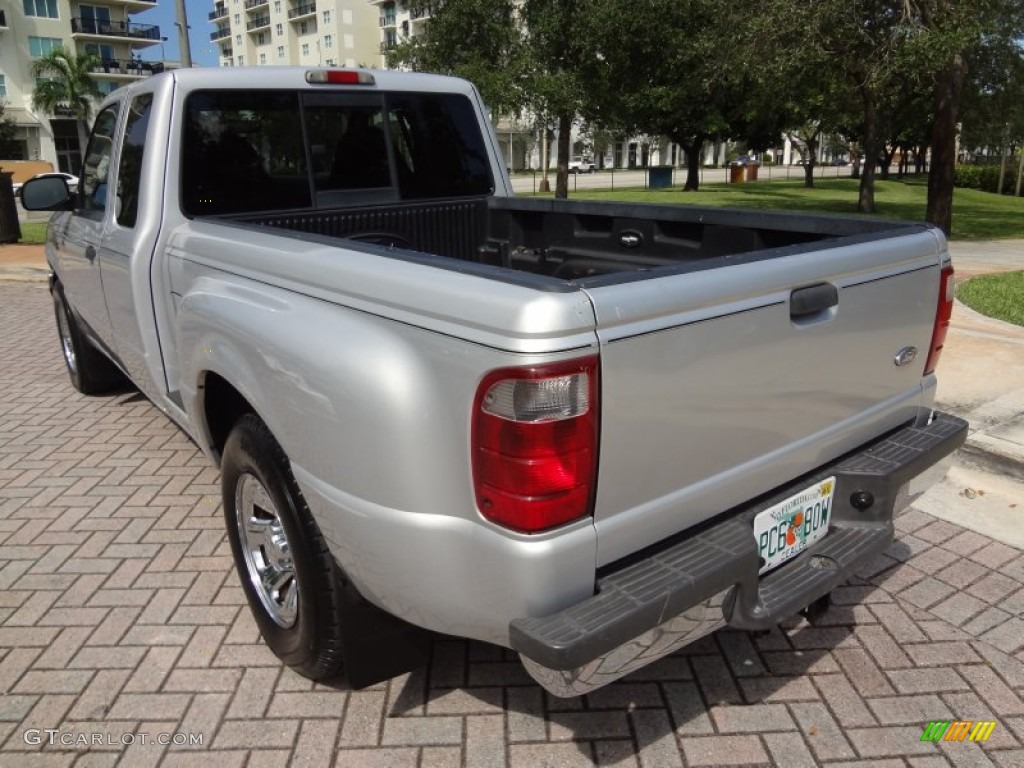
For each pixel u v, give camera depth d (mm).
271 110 3889
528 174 59250
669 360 2020
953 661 2963
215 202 3785
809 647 3053
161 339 3701
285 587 2869
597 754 2537
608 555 2049
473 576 2047
